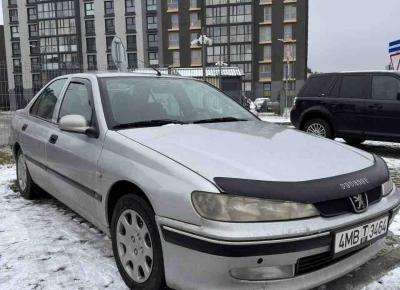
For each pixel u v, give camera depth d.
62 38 79.88
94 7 77.69
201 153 2.93
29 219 4.69
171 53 72.62
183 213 2.59
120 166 3.14
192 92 4.45
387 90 9.26
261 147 3.17
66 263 3.61
